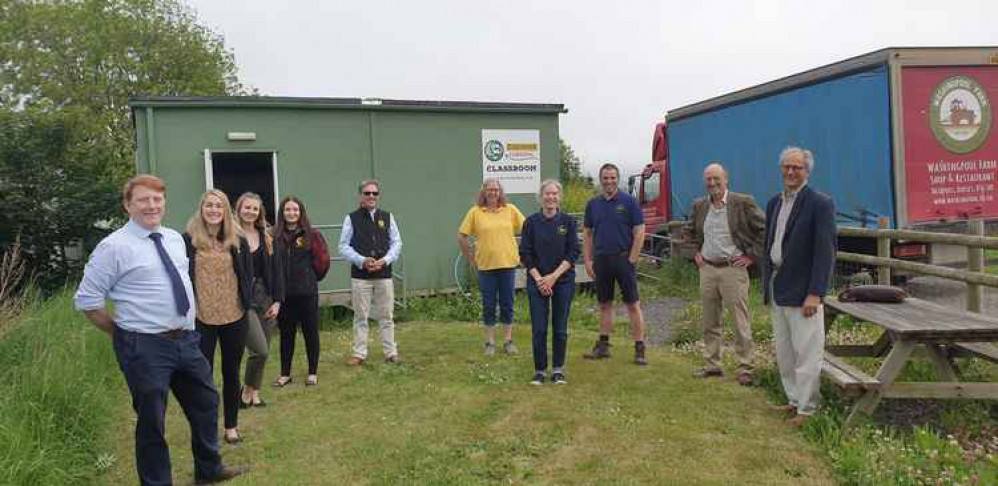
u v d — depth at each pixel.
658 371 5.92
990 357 4.60
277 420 4.93
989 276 5.44
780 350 4.78
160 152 8.55
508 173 10.29
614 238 6.15
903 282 9.04
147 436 3.48
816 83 9.70
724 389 5.34
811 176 9.90
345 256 6.29
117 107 22.66
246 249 4.47
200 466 3.88
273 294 5.16
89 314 3.41
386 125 9.59
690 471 3.84
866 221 9.07
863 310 4.98
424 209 9.83
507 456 4.14
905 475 3.58
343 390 5.62
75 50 22.28
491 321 6.73
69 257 11.93
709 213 5.61
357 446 4.38
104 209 11.70
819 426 4.32
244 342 4.47
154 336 3.47
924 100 8.68
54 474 3.67
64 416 4.40
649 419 4.69
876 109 8.80
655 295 10.32
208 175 8.68
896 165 8.60
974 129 8.84
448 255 9.97
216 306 4.29
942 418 4.43
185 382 3.76
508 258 6.69
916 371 5.22
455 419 4.82
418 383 5.74
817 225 4.38
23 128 11.55
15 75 21.72
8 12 22.17
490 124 10.15
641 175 14.99
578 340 7.35
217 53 25.30
